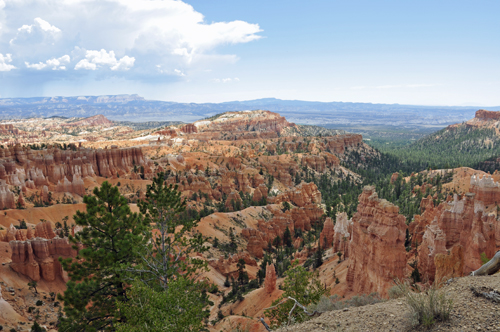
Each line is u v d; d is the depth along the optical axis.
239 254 88.69
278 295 55.50
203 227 102.56
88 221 34.03
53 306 59.94
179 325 18.45
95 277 33.47
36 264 63.91
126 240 33.47
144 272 33.19
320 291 28.86
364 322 11.95
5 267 62.16
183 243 35.09
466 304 10.99
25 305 57.22
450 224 55.53
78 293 31.77
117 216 35.75
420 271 47.34
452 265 34.94
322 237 89.19
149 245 33.72
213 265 82.19
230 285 75.69
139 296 21.25
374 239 40.22
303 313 18.17
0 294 53.41
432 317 10.49
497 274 13.24
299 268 30.22
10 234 75.00
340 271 54.03
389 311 12.28
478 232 47.66
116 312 30.16
